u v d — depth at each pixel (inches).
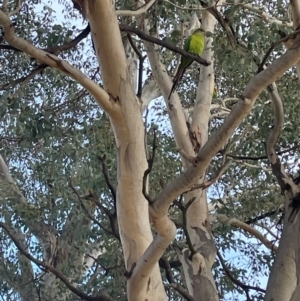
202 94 243.8
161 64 243.3
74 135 277.3
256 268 318.3
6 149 356.8
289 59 124.6
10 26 133.0
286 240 192.4
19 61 283.1
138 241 150.2
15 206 322.0
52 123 233.6
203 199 222.4
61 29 219.1
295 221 192.4
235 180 324.8
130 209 150.6
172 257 294.7
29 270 350.9
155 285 150.5
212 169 307.3
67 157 315.3
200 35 210.1
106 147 289.7
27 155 362.9
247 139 285.0
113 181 298.2
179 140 230.4
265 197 297.0
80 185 329.7
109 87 148.6
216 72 309.6
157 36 246.4
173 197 135.7
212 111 328.8
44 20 292.8
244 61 213.0
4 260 352.8
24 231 334.3
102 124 283.6
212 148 132.5
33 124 234.7
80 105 287.7
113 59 147.2
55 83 289.4
